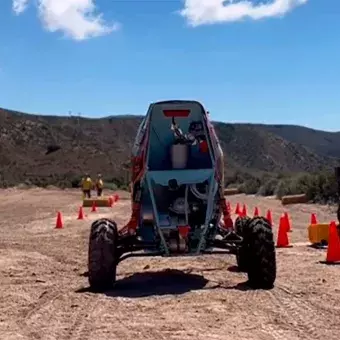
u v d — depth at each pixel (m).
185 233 10.98
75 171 115.50
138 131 12.21
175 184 11.28
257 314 9.12
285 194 44.66
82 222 27.22
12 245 18.64
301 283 11.52
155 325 8.61
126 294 10.89
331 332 8.10
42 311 9.66
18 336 8.20
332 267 13.41
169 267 14.12
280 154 149.00
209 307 9.61
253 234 11.05
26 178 101.69
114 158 126.31
